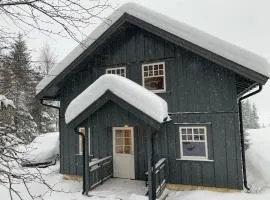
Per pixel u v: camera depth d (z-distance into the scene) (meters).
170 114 10.98
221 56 9.73
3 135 3.93
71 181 12.46
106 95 9.13
